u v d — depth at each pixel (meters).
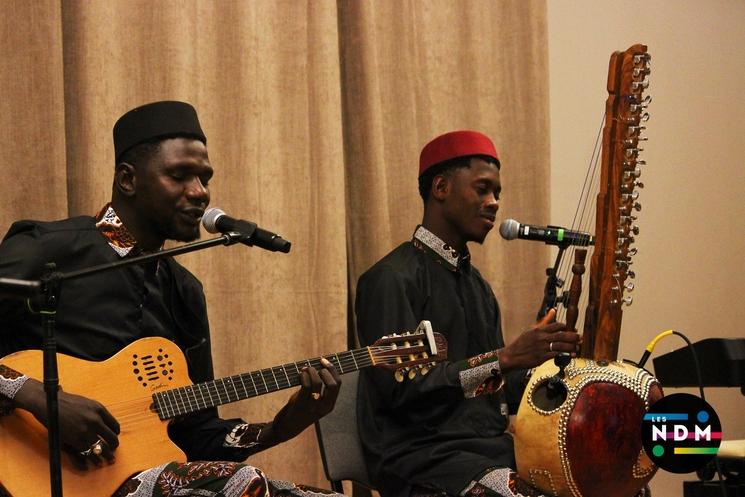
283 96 4.06
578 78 5.30
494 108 4.69
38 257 2.80
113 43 3.66
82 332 2.86
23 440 2.56
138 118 2.97
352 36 4.32
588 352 3.01
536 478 2.92
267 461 3.92
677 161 5.66
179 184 2.96
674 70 5.68
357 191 4.30
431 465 3.22
